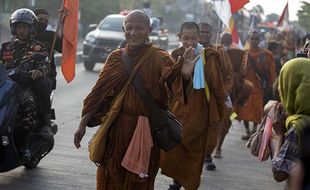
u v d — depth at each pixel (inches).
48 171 322.7
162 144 209.6
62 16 325.7
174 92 207.5
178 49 291.1
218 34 459.2
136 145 201.6
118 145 204.7
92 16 1736.0
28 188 286.8
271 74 516.4
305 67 161.0
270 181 350.3
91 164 346.6
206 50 287.0
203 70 282.7
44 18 353.1
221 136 401.4
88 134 446.9
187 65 199.0
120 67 206.1
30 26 297.1
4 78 278.2
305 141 79.2
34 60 292.5
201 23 342.3
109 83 206.2
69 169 330.0
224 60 334.3
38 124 307.9
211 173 357.7
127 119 204.2
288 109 163.5
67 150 380.8
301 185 78.8
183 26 289.9
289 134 164.6
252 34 518.3
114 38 987.3
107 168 207.0
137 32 204.1
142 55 205.8
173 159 279.4
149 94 204.4
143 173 201.9
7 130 271.1
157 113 205.3
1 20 1218.6
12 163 282.5
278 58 620.7
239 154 432.1
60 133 440.1
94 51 983.6
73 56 328.5
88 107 207.8
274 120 189.5
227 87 333.1
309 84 158.1
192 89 281.4
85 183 303.3
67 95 667.4
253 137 225.6
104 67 208.4
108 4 1782.7
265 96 512.1
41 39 351.6
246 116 498.6
